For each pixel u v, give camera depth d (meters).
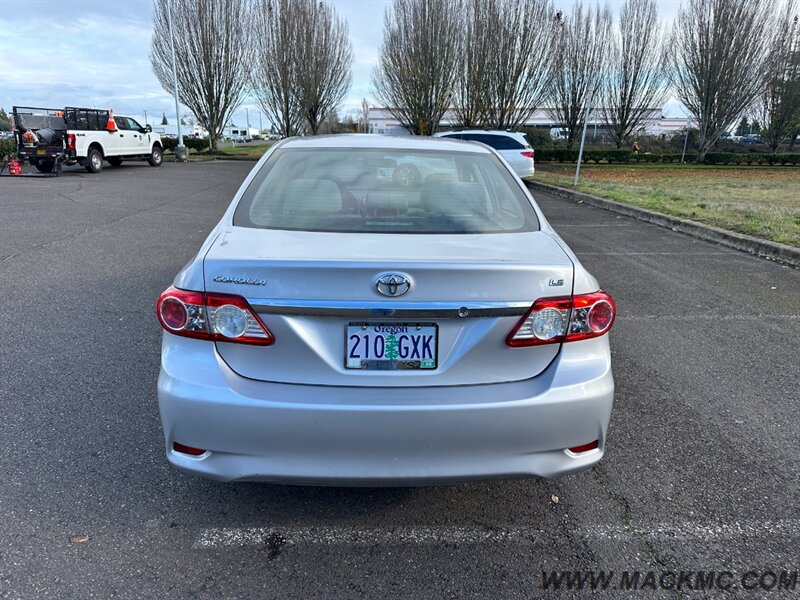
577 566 2.31
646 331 4.94
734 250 8.26
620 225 10.48
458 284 2.10
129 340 4.45
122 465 2.88
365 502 2.68
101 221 9.66
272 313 2.10
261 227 2.53
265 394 2.10
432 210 2.71
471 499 2.72
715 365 4.26
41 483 2.72
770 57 40.09
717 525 2.55
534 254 2.32
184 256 7.27
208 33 34.25
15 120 18.41
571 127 43.31
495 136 17.72
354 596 2.13
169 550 2.33
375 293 2.08
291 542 2.41
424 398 2.12
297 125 40.94
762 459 3.06
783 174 29.50
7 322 4.78
